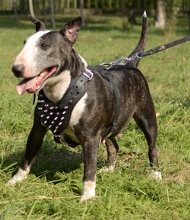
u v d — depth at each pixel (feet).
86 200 9.18
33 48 8.71
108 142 10.64
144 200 9.66
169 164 10.93
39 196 9.24
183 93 15.28
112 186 9.80
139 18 49.11
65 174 10.19
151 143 10.57
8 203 8.97
